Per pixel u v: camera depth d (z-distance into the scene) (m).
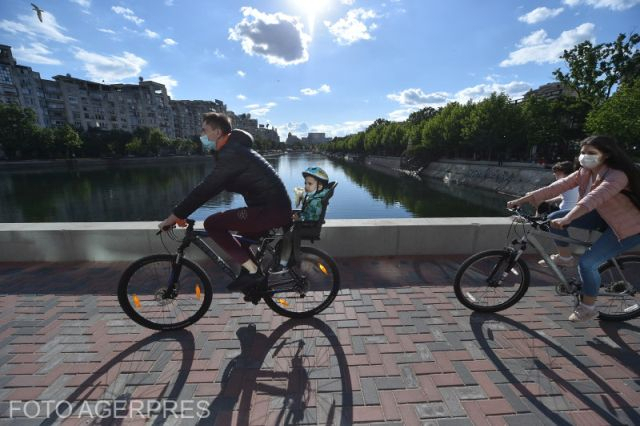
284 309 2.97
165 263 2.82
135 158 90.25
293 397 2.07
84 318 2.97
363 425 1.87
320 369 2.32
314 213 2.61
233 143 2.42
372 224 4.39
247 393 2.11
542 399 2.05
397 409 1.99
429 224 4.40
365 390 2.13
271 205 2.49
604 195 2.26
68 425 1.87
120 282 2.69
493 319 2.94
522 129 45.62
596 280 2.61
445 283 3.65
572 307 3.12
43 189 46.41
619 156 2.28
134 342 2.62
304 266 2.95
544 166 39.91
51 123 84.62
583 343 2.59
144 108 107.88
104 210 35.38
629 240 2.42
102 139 85.25
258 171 2.42
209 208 39.41
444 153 68.81
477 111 51.75
